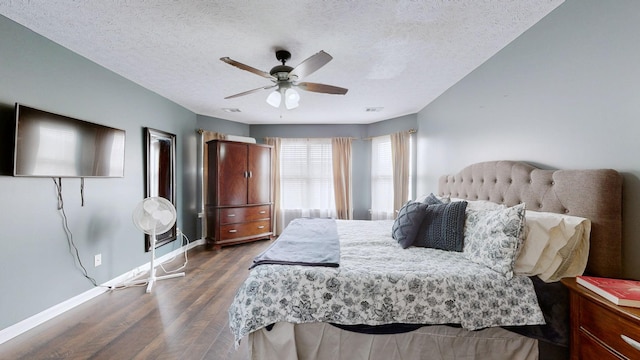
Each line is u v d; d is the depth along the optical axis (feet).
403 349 4.38
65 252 6.96
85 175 7.34
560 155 5.19
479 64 7.81
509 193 6.23
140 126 9.77
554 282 4.32
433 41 6.53
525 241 4.63
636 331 2.91
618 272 4.12
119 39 6.57
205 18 5.65
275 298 4.47
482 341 4.33
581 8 4.71
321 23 5.80
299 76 6.70
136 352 5.21
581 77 4.74
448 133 9.82
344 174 15.67
